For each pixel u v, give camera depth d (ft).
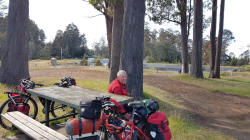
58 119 20.15
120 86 17.46
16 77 39.88
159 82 60.95
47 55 346.13
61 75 64.44
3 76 39.68
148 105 11.80
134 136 11.77
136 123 12.01
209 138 19.92
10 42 40.06
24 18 41.29
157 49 348.59
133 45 31.71
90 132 11.71
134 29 31.68
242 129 24.68
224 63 290.15
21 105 18.65
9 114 16.84
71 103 13.74
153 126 11.48
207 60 247.70
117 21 44.55
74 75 66.13
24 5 41.16
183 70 101.09
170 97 40.37
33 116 19.80
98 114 11.80
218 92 50.93
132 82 31.78
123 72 17.47
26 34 41.81
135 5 31.50
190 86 57.21
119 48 43.60
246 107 37.35
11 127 18.11
